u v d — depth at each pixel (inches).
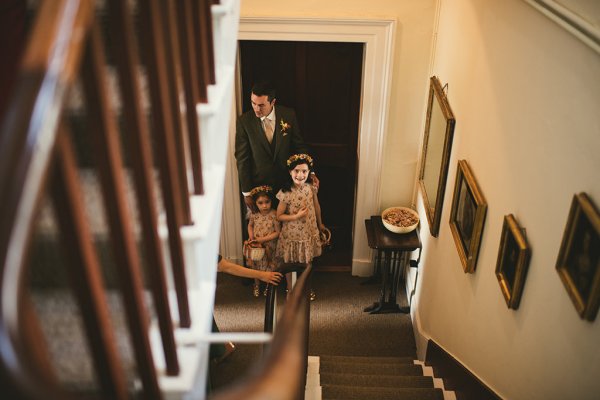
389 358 188.2
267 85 191.5
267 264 218.4
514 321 106.7
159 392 56.7
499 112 113.7
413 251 219.1
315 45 205.2
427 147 186.7
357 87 212.7
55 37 31.8
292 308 56.1
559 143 84.5
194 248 69.6
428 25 182.9
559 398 85.7
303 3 181.3
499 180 113.9
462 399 139.5
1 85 63.6
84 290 41.7
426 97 194.9
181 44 63.2
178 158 63.4
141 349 53.1
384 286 213.2
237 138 207.5
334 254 245.9
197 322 69.6
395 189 215.9
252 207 213.5
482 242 126.6
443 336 165.3
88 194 60.7
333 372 173.9
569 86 80.7
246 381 31.9
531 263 97.3
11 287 27.6
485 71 123.9
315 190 209.9
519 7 102.8
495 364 118.1
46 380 28.1
